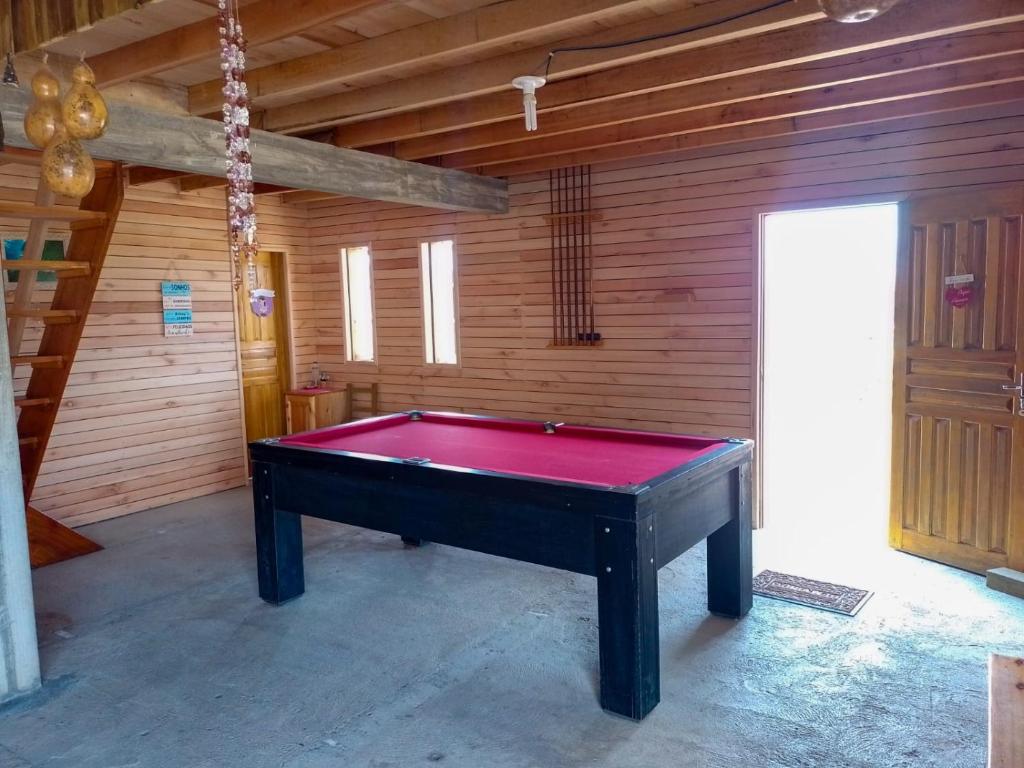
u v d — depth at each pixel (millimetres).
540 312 5883
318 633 3615
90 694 3092
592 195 5523
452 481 3148
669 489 2896
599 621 2840
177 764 2598
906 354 4375
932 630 3445
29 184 4953
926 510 4355
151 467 5840
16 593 3061
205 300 6164
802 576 4152
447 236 6328
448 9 2988
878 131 4379
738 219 4918
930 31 2859
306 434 4184
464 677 3158
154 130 3629
